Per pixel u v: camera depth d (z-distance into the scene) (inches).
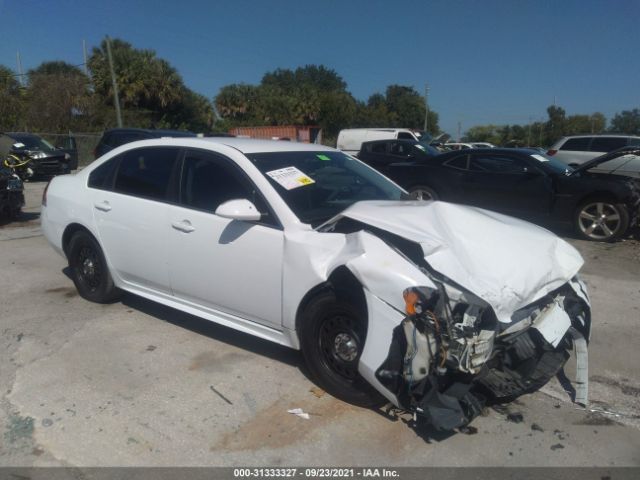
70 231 202.4
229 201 141.3
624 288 233.8
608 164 393.1
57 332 176.1
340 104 2095.2
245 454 116.5
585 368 139.3
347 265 121.8
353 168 182.5
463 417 115.5
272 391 140.9
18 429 123.1
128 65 1539.1
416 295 111.3
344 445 119.7
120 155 189.3
